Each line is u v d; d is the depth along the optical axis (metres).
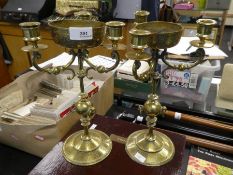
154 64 0.55
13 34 2.13
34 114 0.76
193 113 0.97
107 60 1.08
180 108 0.98
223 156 0.74
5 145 0.81
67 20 0.56
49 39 1.90
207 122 0.90
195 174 0.67
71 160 0.63
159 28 0.56
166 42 0.49
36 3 1.97
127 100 1.04
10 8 2.03
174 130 0.90
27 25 0.49
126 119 0.90
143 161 0.63
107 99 0.97
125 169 0.61
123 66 1.06
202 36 0.53
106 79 0.94
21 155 0.77
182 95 1.08
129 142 0.69
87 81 0.89
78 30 0.47
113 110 0.99
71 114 0.77
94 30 0.48
